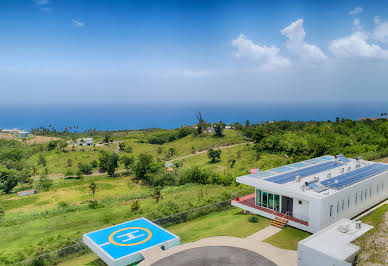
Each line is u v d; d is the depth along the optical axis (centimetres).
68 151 13212
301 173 3572
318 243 1995
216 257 2303
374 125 10769
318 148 8169
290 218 2945
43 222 4747
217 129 13862
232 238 2723
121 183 8950
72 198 7194
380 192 3566
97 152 12938
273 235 2764
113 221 4322
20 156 13038
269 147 9400
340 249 1908
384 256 1870
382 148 7356
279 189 2961
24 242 3725
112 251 2422
